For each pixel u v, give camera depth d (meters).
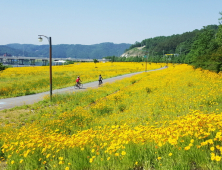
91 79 40.16
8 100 19.58
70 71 65.81
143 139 4.70
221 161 3.40
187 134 4.38
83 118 11.74
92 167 4.17
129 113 11.83
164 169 3.54
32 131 8.64
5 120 12.11
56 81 35.38
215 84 16.91
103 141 5.43
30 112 14.32
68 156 4.72
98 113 13.02
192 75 28.86
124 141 4.60
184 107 11.12
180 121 5.24
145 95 17.08
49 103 17.55
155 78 33.19
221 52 28.20
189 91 15.50
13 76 46.22
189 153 3.86
